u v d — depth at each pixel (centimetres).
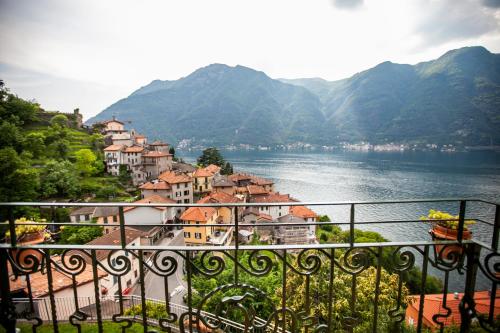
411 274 2855
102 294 1552
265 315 1138
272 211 5150
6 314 310
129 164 6731
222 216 4444
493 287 321
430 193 7319
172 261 299
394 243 313
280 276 1556
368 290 894
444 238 404
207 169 7156
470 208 3959
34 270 306
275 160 18325
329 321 318
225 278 1423
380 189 8181
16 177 3928
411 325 780
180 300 1967
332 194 7769
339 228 4891
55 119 7481
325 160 18012
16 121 6569
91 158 5925
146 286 2202
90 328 925
